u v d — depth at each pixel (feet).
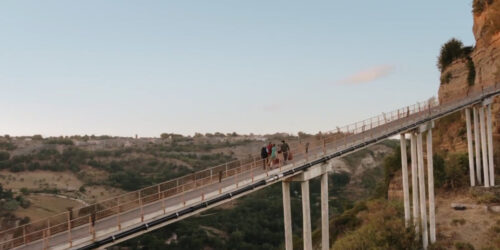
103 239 56.65
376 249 116.16
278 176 81.15
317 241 188.14
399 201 177.17
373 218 149.48
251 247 321.52
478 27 214.90
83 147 590.55
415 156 125.80
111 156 563.48
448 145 208.33
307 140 96.53
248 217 387.55
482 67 205.98
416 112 136.87
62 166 472.44
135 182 458.09
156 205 70.49
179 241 314.14
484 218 137.18
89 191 402.72
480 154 182.70
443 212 151.53
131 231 59.82
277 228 367.45
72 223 67.67
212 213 400.06
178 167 568.41
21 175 418.10
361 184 592.60
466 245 118.11
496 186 161.48
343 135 106.01
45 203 304.91
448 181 174.91
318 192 529.86
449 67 237.45
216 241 320.29
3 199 284.00
